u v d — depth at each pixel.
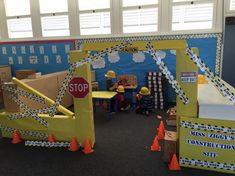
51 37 4.75
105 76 4.26
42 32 4.82
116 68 4.43
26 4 4.82
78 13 4.52
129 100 4.24
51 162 2.17
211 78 1.88
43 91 3.45
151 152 2.33
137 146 2.49
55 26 4.73
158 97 3.96
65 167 2.08
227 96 1.86
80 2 4.49
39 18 4.75
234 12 3.68
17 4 4.87
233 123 1.84
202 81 2.86
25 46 4.96
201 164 1.99
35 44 4.88
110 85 4.00
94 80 4.45
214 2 3.74
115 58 4.38
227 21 3.65
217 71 3.88
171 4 3.96
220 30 3.76
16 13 4.92
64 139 2.54
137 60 4.27
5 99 2.74
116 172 1.98
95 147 2.48
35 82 3.23
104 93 3.71
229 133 1.86
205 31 3.83
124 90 4.04
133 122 3.31
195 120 1.93
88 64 2.24
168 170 1.99
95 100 3.87
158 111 3.84
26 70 4.68
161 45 1.93
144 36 4.17
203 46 3.88
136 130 2.98
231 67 3.77
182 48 1.89
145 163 2.12
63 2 4.59
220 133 1.88
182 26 4.01
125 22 4.31
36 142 2.57
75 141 2.43
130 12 4.24
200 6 3.84
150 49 1.96
